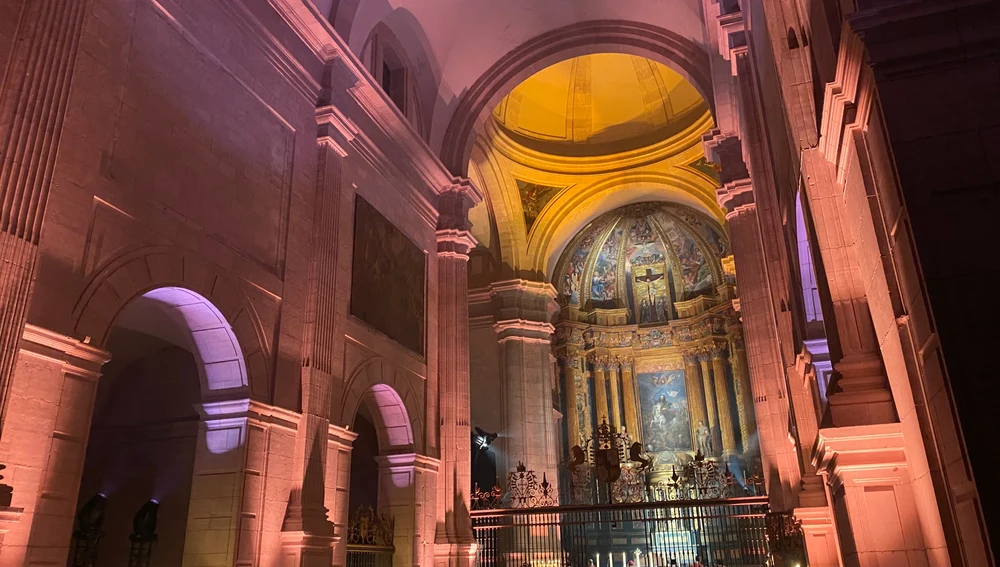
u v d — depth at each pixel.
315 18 13.95
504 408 26.30
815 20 6.32
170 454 13.69
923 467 5.39
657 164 27.91
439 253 19.16
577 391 30.69
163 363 14.47
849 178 6.35
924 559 5.91
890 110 4.83
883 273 5.39
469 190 19.81
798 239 9.52
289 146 13.55
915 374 5.16
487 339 27.77
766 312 15.06
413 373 16.84
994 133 4.62
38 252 7.97
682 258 31.88
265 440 11.52
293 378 12.48
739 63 12.39
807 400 11.05
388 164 16.83
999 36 4.75
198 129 11.09
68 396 8.38
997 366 4.23
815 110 6.91
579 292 32.31
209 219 11.06
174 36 10.87
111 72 9.59
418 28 18.39
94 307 8.80
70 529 8.20
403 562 15.28
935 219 4.56
